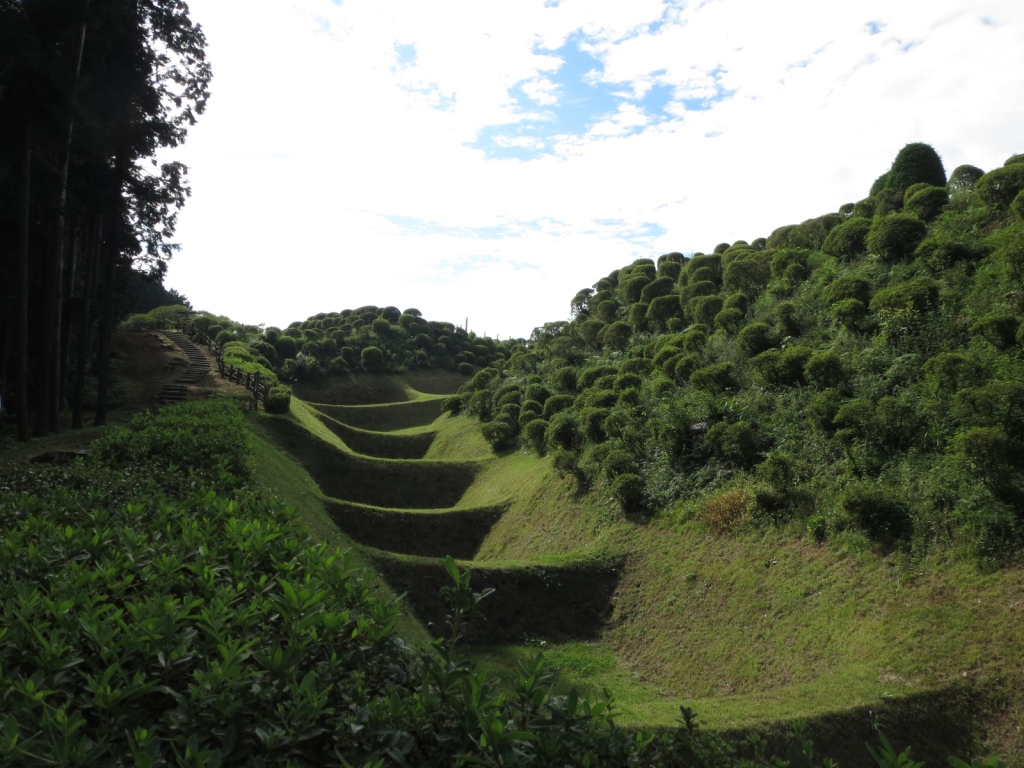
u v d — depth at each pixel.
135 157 18.16
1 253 17.23
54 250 16.64
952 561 9.67
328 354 45.12
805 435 13.59
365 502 23.75
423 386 46.59
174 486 8.79
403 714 2.95
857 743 7.86
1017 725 7.66
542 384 27.23
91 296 21.77
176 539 5.08
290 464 22.12
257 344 41.56
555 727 2.97
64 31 14.12
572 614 13.86
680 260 32.88
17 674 2.80
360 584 4.30
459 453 29.06
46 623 3.18
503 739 2.62
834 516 11.43
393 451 32.41
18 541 4.64
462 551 19.62
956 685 8.23
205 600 4.03
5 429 17.25
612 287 35.28
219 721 2.74
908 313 14.25
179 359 33.44
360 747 2.82
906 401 12.30
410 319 53.59
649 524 15.03
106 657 3.05
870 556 10.53
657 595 13.23
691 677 10.98
